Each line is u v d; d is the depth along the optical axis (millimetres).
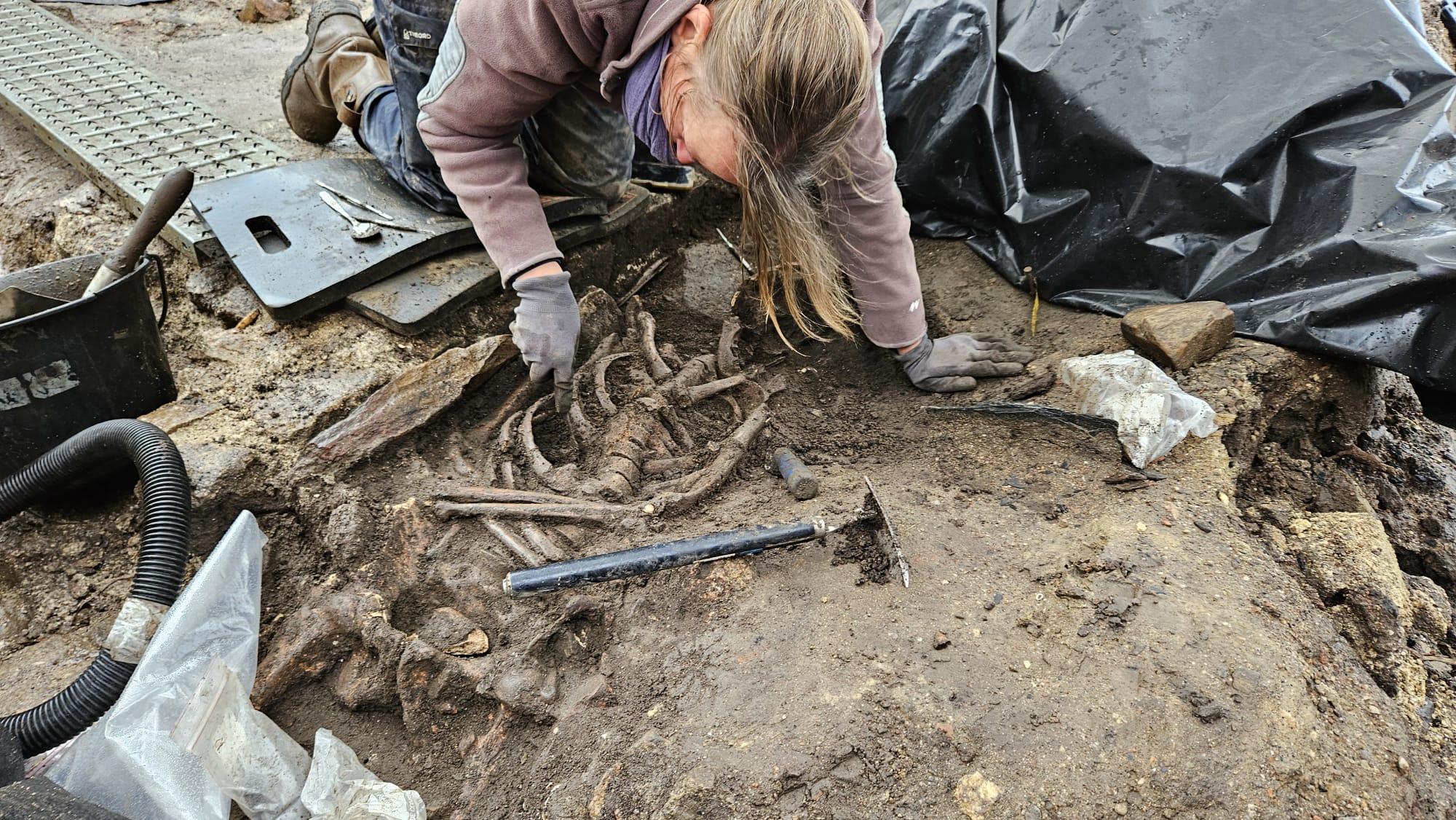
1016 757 1675
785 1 1577
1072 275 2955
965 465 2475
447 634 2012
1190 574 2000
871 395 2885
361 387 2551
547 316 2336
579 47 1915
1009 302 3082
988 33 3072
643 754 1760
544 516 2254
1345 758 1679
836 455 2617
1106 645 1850
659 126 1903
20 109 3619
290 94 3447
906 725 1727
